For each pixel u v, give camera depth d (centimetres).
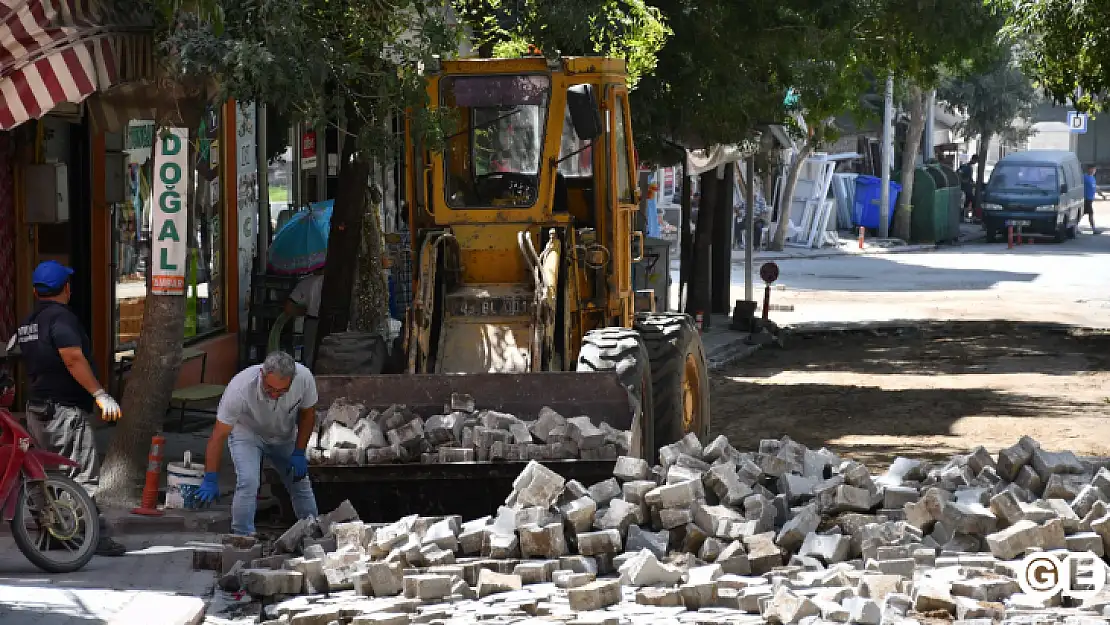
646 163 4500
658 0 4097
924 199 10969
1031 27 4703
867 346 5394
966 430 3409
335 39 2488
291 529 1969
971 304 6700
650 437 2427
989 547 1880
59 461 1914
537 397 2216
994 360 4875
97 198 3142
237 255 3856
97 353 3158
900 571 1802
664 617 1689
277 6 2284
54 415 2042
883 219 11062
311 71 2342
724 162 5659
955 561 1834
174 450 2844
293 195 4362
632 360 2325
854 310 6494
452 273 2453
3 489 1847
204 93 2339
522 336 2361
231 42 2252
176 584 1869
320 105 2403
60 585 1834
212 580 1894
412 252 2467
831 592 1700
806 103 5678
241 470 2042
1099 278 8112
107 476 2361
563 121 2469
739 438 3369
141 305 3412
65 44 2088
